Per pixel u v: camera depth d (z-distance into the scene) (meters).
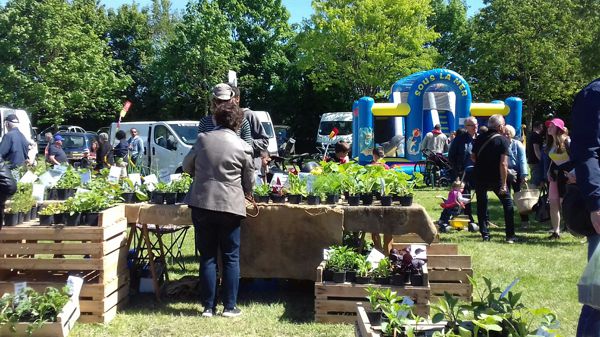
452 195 8.38
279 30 34.47
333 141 22.80
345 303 4.41
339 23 27.52
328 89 33.78
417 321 2.89
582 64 26.64
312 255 4.85
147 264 5.54
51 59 27.36
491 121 7.50
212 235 4.58
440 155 14.79
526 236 8.06
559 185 7.57
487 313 2.68
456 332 2.73
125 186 5.23
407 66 28.64
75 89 28.12
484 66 30.00
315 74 30.77
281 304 4.99
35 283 4.41
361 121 16.58
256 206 4.87
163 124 14.85
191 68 30.50
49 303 3.87
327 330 4.28
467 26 35.34
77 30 27.98
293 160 14.80
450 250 5.25
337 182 5.04
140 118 36.38
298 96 34.72
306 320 4.53
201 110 32.72
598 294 2.45
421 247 4.60
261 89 34.69
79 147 20.42
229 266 4.61
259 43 34.31
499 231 8.49
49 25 26.55
